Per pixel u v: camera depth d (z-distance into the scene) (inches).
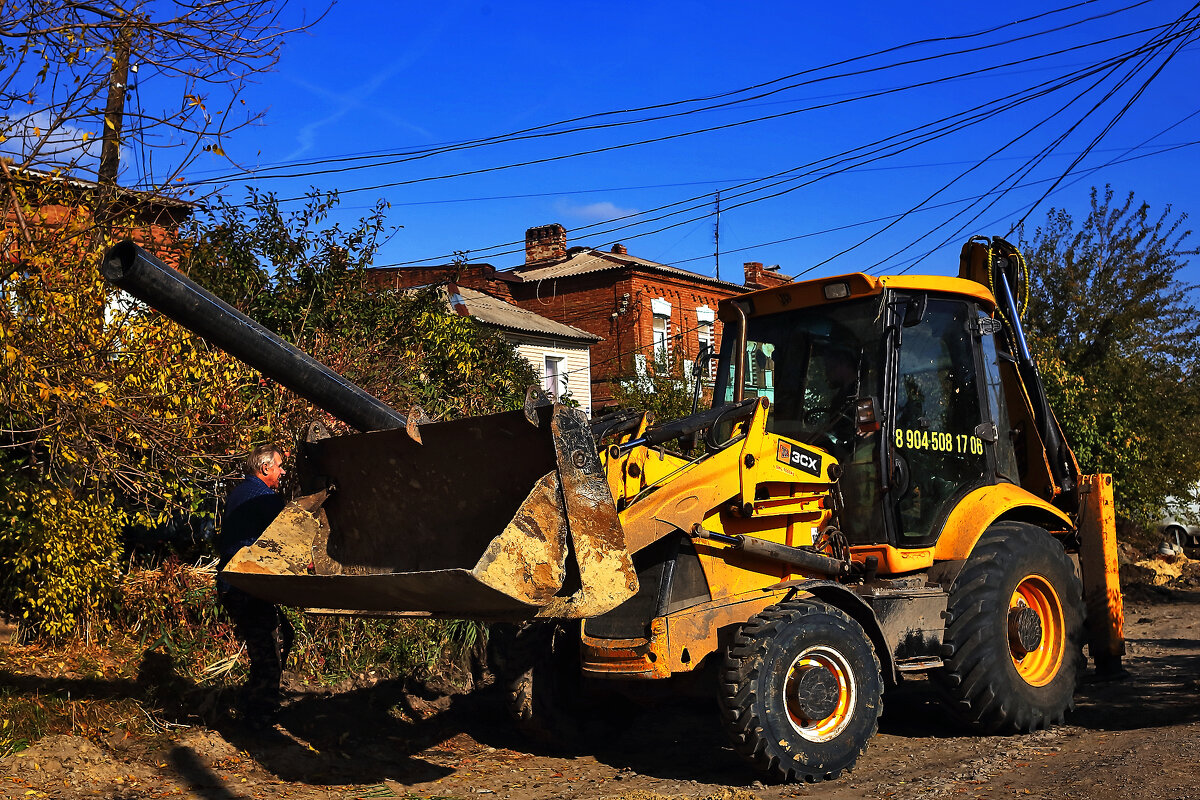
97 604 260.4
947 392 244.1
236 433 253.9
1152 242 721.0
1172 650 347.3
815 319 242.7
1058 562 243.8
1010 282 281.6
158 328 227.5
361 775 204.8
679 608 197.3
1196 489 664.4
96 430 220.5
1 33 189.6
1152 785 172.1
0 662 235.1
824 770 194.4
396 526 196.9
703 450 219.6
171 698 233.5
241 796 185.5
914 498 232.2
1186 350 705.0
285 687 256.2
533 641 221.3
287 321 335.9
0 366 193.2
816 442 234.7
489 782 202.4
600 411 217.9
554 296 1066.1
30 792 176.4
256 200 340.2
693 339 1092.5
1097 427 577.0
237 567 187.8
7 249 195.3
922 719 253.8
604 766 215.8
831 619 200.7
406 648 279.1
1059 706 237.0
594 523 163.2
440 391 353.7
